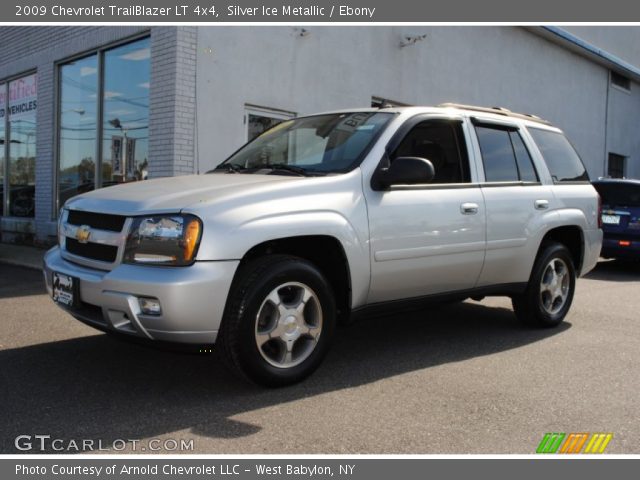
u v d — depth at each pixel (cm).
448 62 1270
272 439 312
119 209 363
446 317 611
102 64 1014
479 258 477
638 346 507
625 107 1980
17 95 1255
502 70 1423
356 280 402
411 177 397
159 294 330
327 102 1030
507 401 373
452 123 487
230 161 502
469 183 478
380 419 341
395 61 1147
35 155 1188
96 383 389
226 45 888
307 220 373
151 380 396
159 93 862
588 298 744
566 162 590
